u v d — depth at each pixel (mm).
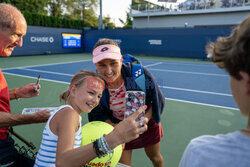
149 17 27031
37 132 3475
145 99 1865
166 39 19062
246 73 518
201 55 17719
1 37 1268
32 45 18406
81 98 1005
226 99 5906
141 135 2053
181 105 5297
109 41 1671
